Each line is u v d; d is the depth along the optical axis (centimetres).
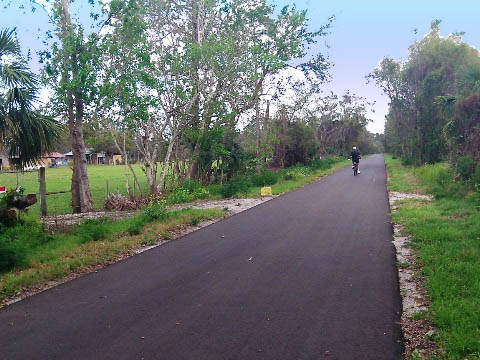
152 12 2062
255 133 2558
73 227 1114
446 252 735
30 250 849
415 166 3188
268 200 1639
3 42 1107
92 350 436
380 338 448
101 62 1483
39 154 1278
